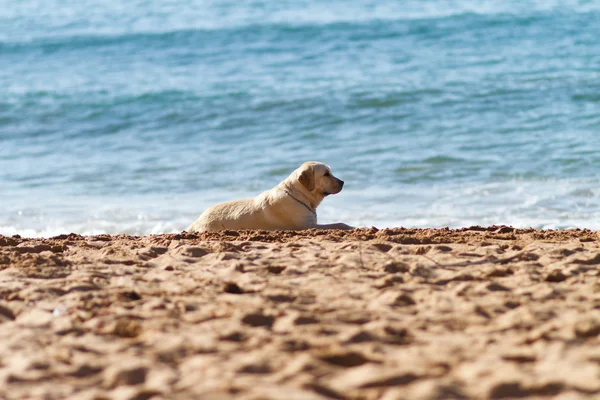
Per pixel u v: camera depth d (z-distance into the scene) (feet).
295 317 19.06
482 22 121.19
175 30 137.59
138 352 17.22
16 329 19.33
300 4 156.66
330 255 27.35
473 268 24.97
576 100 79.25
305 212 37.22
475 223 47.29
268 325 19.26
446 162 63.10
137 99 94.32
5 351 17.58
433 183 58.23
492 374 14.93
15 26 158.61
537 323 18.30
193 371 15.85
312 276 24.18
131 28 144.56
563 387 14.23
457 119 76.79
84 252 29.84
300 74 100.73
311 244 29.89
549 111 76.18
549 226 45.50
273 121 82.23
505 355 16.02
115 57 123.24
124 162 70.90
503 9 129.80
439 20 125.18
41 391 15.07
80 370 16.29
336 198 55.67
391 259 26.25
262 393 14.11
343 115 81.76
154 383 15.25
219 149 73.82
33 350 17.65
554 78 87.71
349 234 33.12
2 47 136.26
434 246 28.02
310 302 21.22
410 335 17.93
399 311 19.99
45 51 131.54
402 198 54.54
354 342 17.25
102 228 50.55
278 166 66.59
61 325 19.58
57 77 111.96
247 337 17.97
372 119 79.87
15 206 57.26
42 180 65.92
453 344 17.08
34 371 16.12
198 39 128.77
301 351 16.84
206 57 116.88
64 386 15.40
